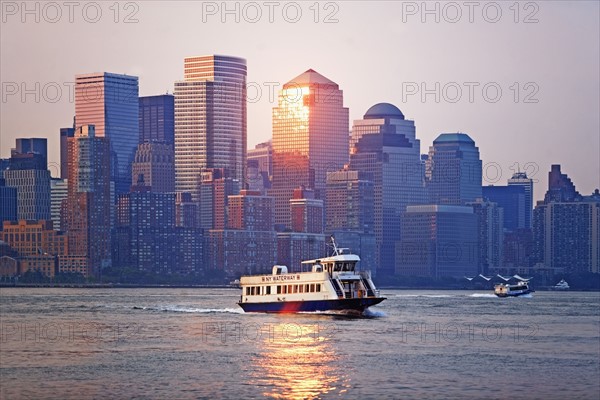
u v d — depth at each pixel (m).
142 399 191.50
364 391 198.25
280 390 198.62
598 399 193.62
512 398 194.00
